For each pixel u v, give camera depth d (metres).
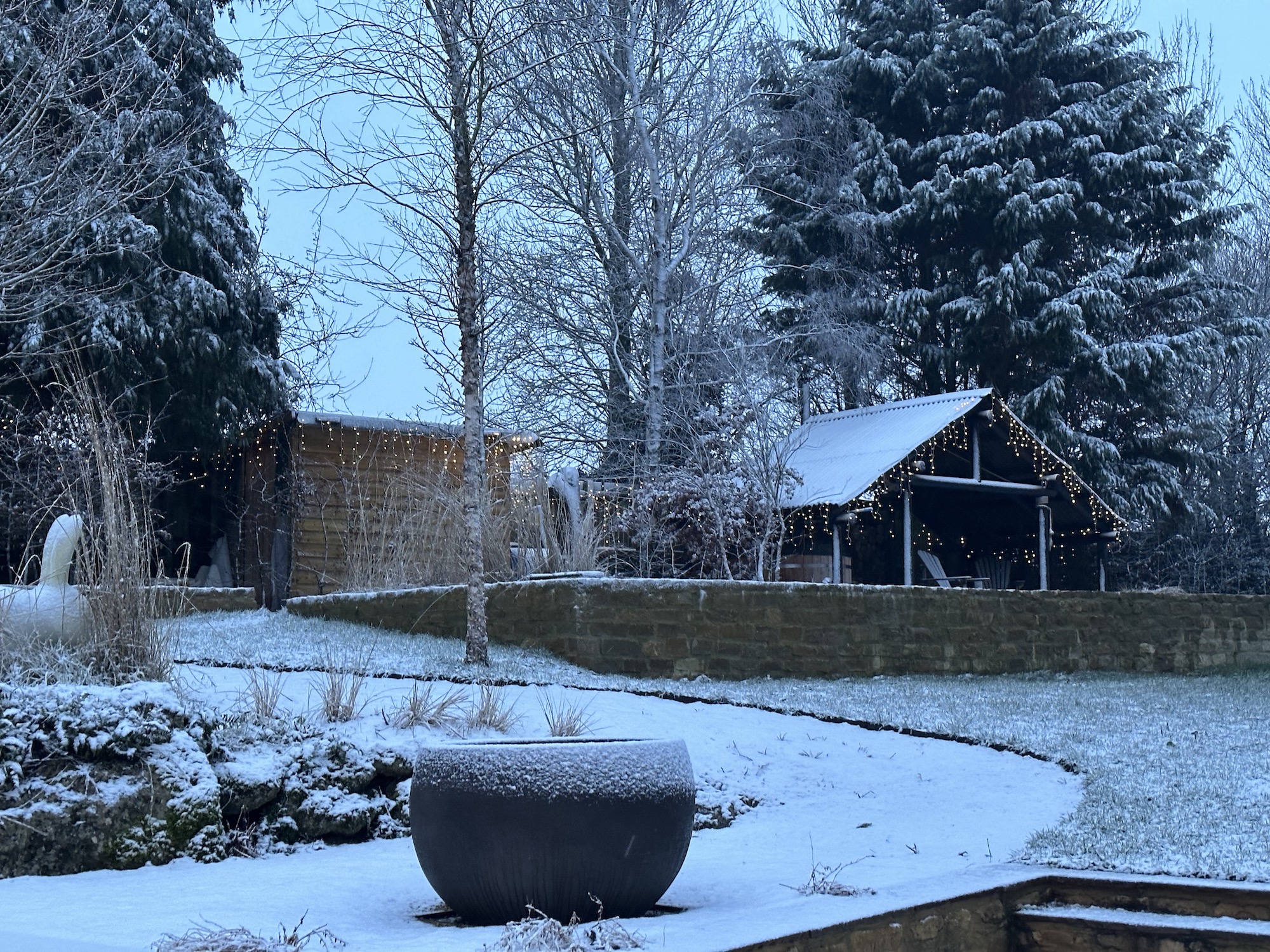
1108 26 32.28
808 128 28.70
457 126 12.94
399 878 6.67
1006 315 29.09
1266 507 31.30
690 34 23.67
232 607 17.22
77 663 7.79
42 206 13.17
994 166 29.45
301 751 8.05
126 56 17.12
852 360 27.77
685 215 24.53
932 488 23.62
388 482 20.27
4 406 19.19
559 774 5.50
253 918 5.43
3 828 6.44
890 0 32.94
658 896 5.77
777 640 14.32
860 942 5.10
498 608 14.20
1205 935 5.44
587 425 25.23
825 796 9.44
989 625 16.05
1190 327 30.58
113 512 8.34
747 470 19.81
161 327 20.56
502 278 24.33
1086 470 28.48
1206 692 14.62
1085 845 6.99
